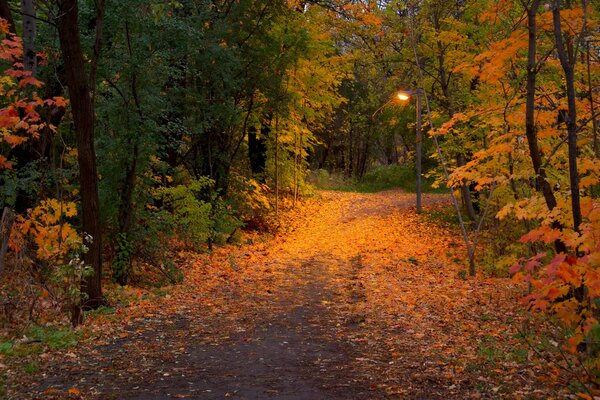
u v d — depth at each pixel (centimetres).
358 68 2655
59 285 927
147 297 1143
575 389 552
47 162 1279
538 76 1034
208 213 1622
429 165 4181
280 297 1178
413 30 1934
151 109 1277
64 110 1303
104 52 1219
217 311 1041
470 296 1167
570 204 659
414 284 1320
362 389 600
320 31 2406
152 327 912
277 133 2652
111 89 1284
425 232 2331
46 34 1158
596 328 534
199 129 1580
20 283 970
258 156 2848
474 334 850
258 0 1862
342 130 4203
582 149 882
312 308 1076
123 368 684
